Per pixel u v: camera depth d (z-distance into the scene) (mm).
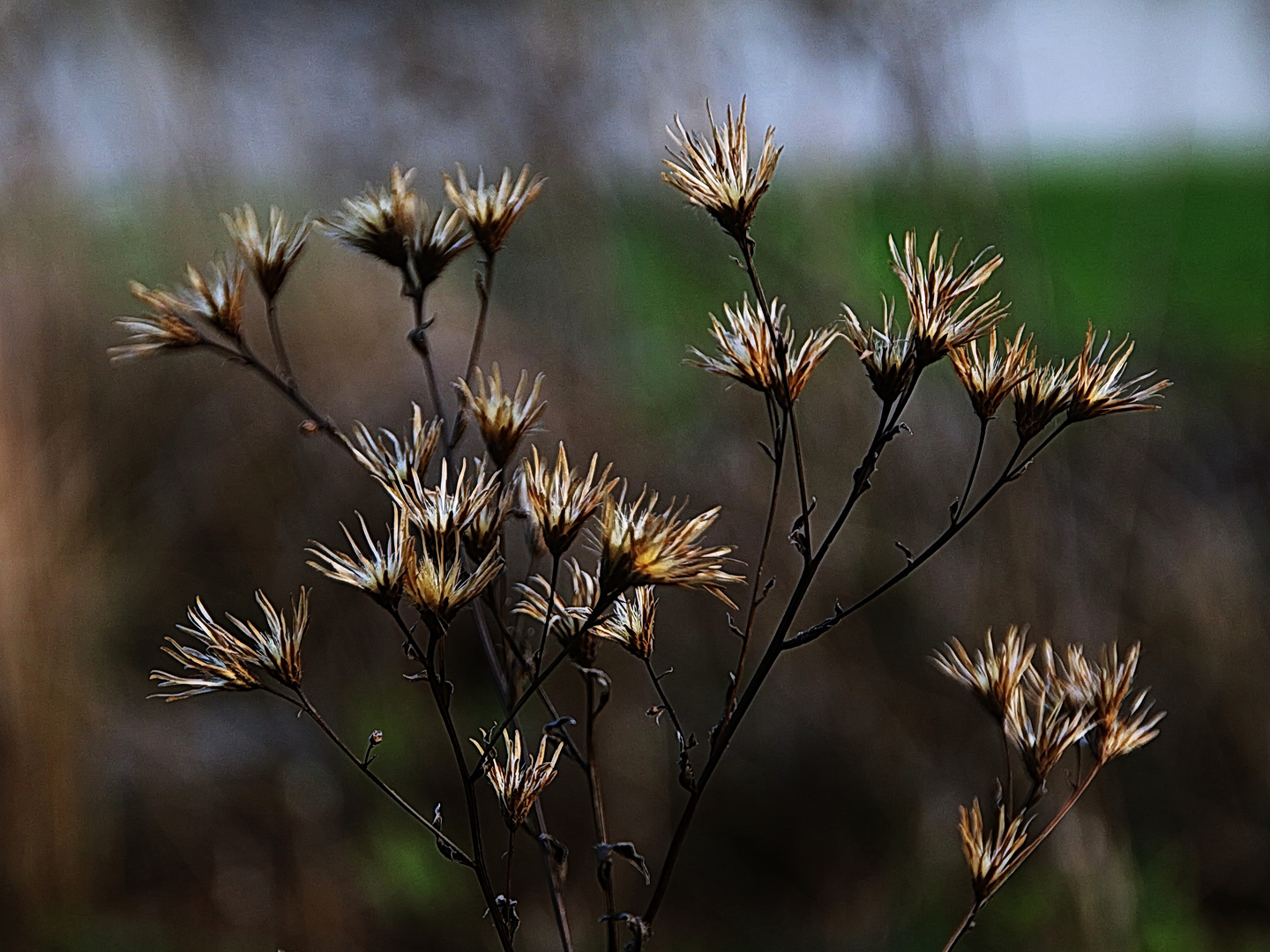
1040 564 1001
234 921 984
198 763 1081
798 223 1107
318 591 1182
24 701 958
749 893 1039
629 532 540
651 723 1069
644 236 1195
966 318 554
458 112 1204
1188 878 1007
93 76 1197
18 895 968
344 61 1241
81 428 1132
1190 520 1110
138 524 1209
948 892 998
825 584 1083
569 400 1193
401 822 1052
